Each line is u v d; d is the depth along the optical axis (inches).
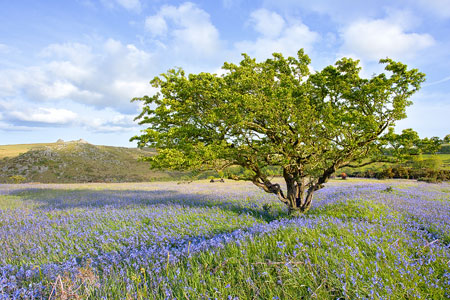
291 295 157.8
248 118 357.4
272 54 438.0
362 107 382.3
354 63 388.2
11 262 263.7
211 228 374.9
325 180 451.2
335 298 159.9
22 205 625.0
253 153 410.6
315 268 185.6
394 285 165.5
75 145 3816.4
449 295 163.5
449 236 313.0
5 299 164.2
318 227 301.6
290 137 395.5
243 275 184.9
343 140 389.1
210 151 356.8
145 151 4313.5
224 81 410.9
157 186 1242.6
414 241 265.7
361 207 460.8
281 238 262.8
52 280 192.9
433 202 552.4
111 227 398.0
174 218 429.4
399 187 939.3
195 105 430.3
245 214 482.9
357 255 211.0
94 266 252.2
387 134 378.6
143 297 164.2
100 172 2977.4
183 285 178.2
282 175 488.4
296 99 371.9
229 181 1593.3
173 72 452.1
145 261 230.1
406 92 370.3
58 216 500.4
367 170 1908.2
